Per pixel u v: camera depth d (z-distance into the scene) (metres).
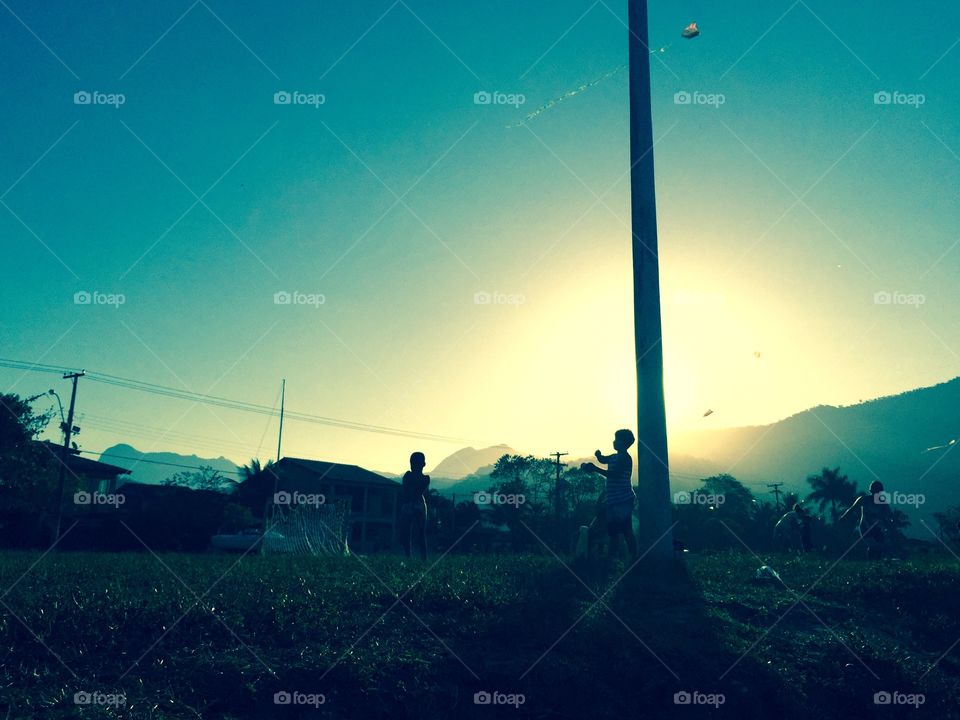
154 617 6.09
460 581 8.07
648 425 10.02
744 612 7.87
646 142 10.96
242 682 5.21
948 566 10.88
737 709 6.06
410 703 5.37
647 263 10.58
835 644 7.34
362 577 8.48
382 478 60.00
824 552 15.04
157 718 4.69
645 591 8.13
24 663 5.21
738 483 66.12
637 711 5.86
